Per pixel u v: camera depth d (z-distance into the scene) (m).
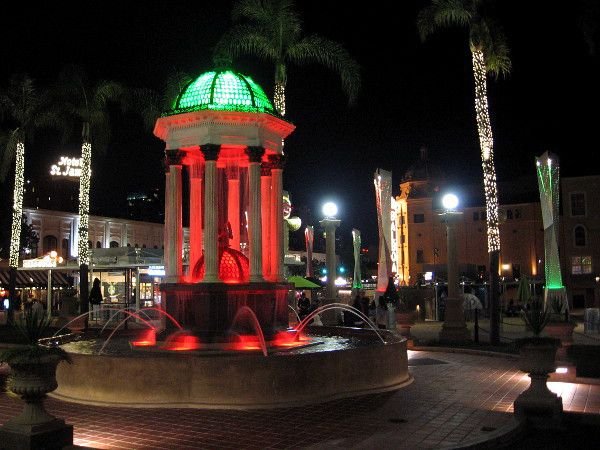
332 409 11.04
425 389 13.16
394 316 24.44
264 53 26.92
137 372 11.41
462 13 24.25
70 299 27.83
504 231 63.62
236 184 18.36
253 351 13.87
